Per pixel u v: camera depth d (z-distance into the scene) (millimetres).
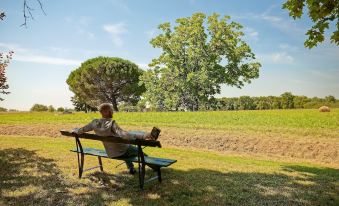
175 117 24516
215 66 45750
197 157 10484
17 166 8469
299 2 6996
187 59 47469
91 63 59656
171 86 46219
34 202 5738
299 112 28188
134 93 58000
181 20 46938
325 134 15070
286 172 8352
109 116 6492
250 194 6266
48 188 6555
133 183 6973
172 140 15117
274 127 17734
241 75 47469
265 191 6480
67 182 6996
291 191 6504
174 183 6980
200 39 46125
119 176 7535
